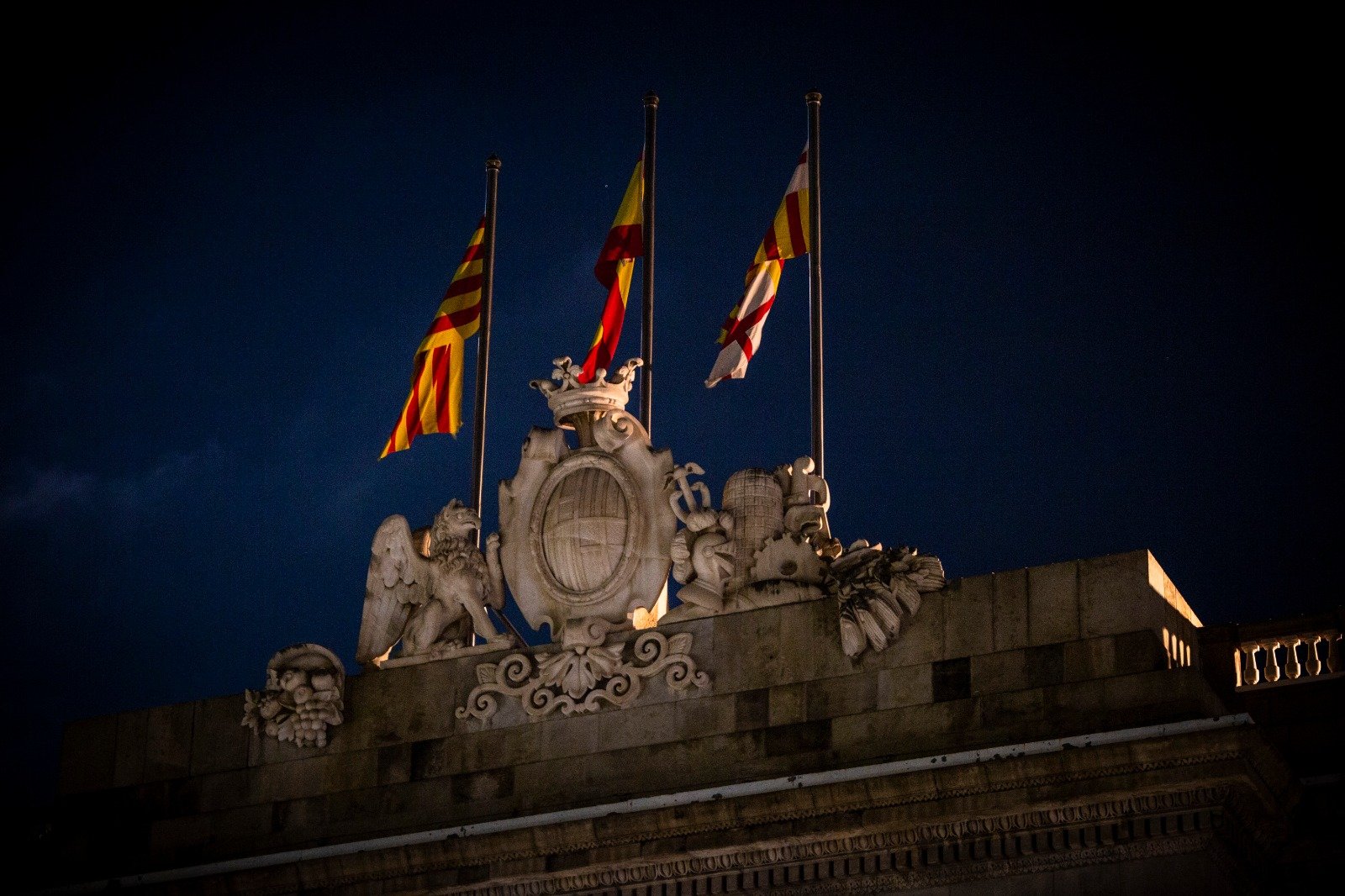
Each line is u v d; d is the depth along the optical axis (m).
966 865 93.69
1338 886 93.81
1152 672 94.25
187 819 108.25
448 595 106.50
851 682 98.62
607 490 104.19
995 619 97.25
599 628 102.75
